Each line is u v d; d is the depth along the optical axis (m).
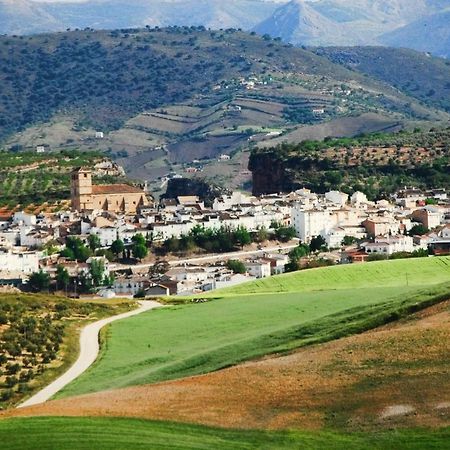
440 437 189.50
